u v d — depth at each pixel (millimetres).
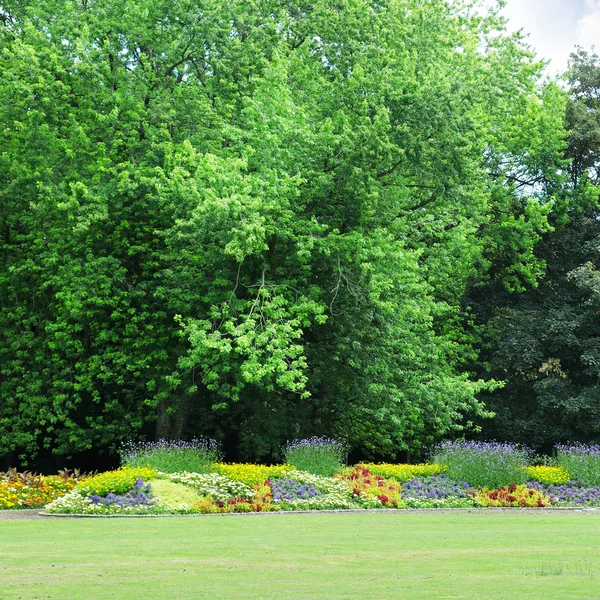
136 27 24969
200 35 25078
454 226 30281
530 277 33438
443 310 27359
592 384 33500
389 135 23344
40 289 25562
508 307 35562
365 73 25031
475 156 27406
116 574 8383
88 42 24312
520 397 34281
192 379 24781
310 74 25797
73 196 22531
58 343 24797
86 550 10578
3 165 24969
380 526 14664
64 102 24625
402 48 25484
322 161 23750
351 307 24734
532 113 32500
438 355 27734
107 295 24062
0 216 26062
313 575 8312
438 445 30859
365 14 26516
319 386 27891
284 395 27359
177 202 22625
